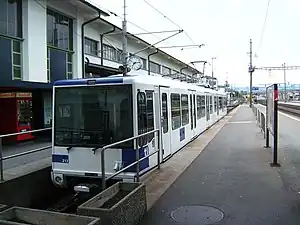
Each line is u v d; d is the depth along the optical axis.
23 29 15.43
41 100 17.50
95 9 19.53
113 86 7.90
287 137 16.75
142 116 8.20
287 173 8.66
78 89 8.20
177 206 6.18
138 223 5.39
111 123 7.89
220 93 32.16
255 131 19.62
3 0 14.51
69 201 9.12
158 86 9.79
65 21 18.88
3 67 14.38
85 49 21.50
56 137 8.35
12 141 15.55
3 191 7.54
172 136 11.53
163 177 8.40
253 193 6.92
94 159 7.97
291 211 5.83
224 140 15.70
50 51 17.47
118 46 26.36
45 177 9.06
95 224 4.13
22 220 4.69
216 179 8.13
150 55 33.66
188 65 47.03
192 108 15.77
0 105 15.59
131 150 7.68
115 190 5.78
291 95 120.25
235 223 5.32
